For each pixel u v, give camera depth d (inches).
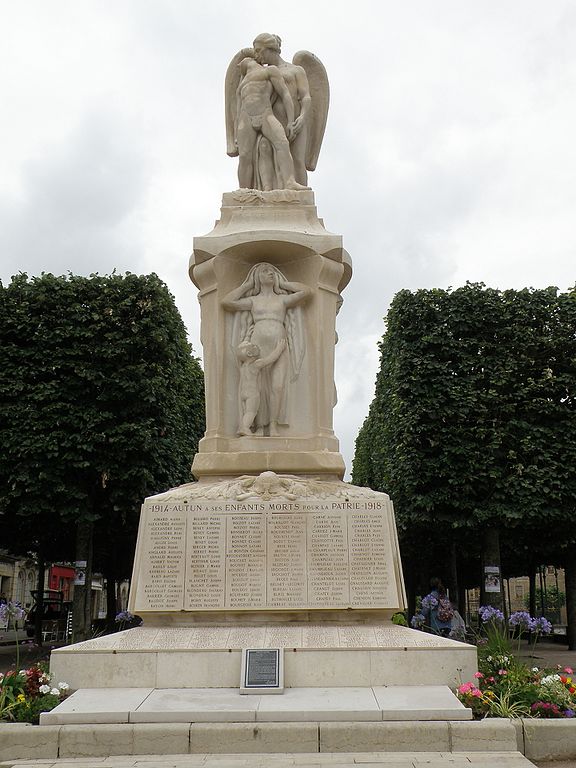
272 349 364.2
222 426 360.8
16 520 800.3
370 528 313.3
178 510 317.1
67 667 279.3
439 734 233.8
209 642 286.2
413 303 774.5
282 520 314.5
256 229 381.4
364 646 280.2
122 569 1099.3
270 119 413.4
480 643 477.4
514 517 708.7
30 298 716.7
